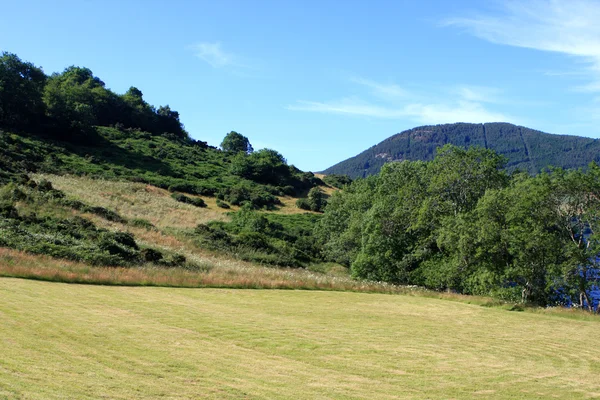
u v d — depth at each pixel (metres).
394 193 39.53
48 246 24.75
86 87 101.62
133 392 7.86
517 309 24.81
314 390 8.99
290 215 67.69
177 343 11.97
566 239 29.14
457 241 30.69
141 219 42.38
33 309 14.03
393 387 9.65
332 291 27.69
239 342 12.80
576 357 13.97
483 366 12.09
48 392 7.30
